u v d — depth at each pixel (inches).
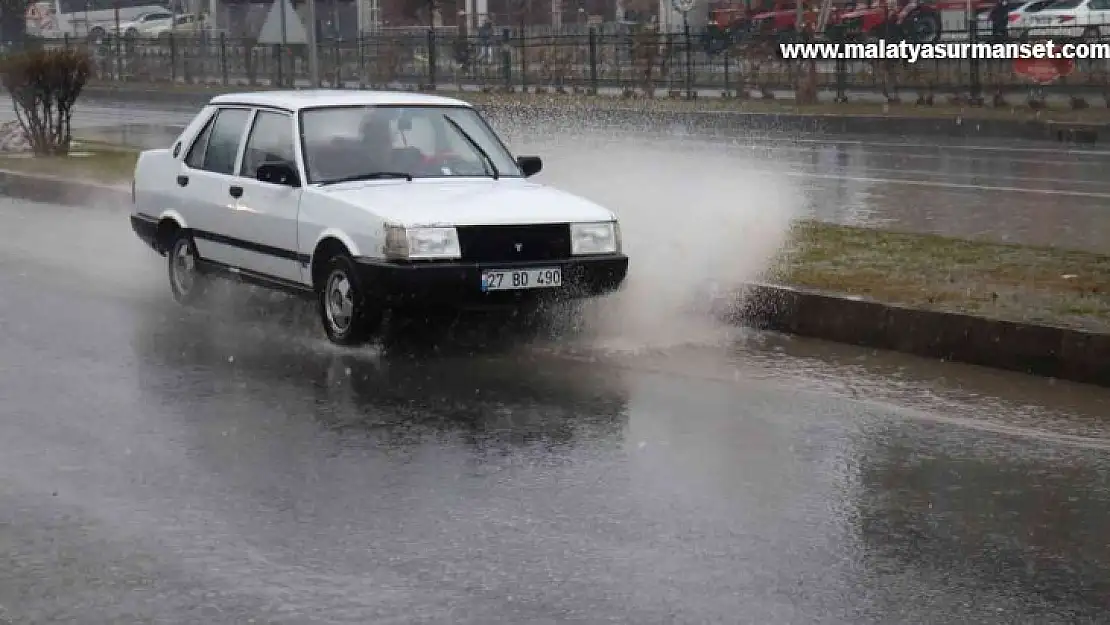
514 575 202.2
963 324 343.3
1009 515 228.7
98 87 1667.1
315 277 359.3
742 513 229.5
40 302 422.9
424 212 341.7
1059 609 190.1
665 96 1298.0
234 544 215.8
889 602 192.2
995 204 609.0
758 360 346.3
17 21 2290.8
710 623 185.0
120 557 210.7
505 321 373.1
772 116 1069.8
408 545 214.7
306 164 370.3
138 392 313.3
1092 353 320.2
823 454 264.2
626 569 204.4
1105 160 791.1
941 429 282.4
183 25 2476.6
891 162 800.9
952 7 1445.6
